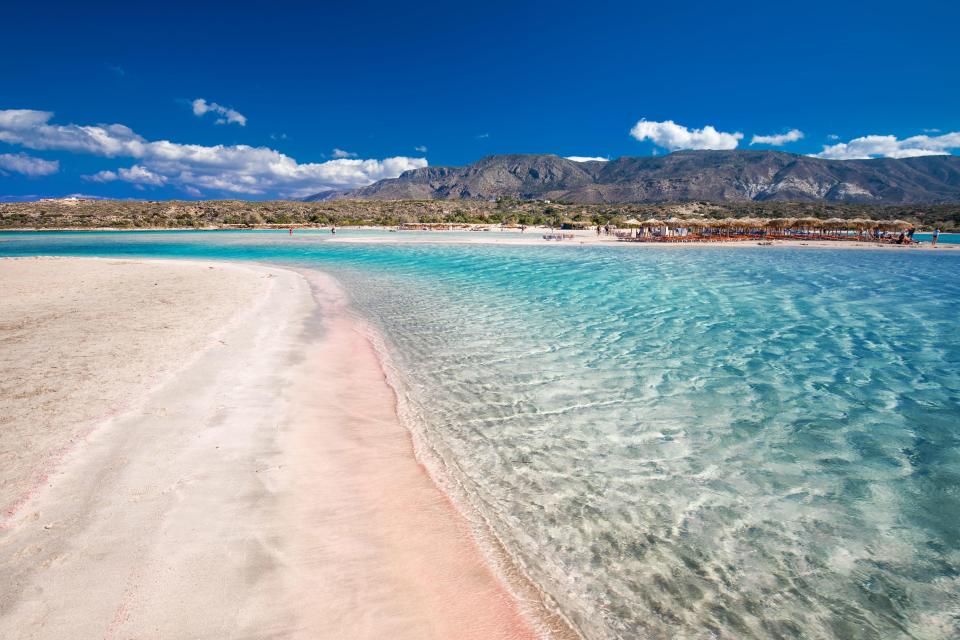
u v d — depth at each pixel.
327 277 20.17
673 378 7.52
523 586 3.32
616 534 3.89
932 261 28.77
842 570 3.50
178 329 9.77
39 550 3.24
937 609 3.15
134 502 3.87
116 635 2.62
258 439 5.20
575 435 5.63
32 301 13.02
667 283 17.91
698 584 3.37
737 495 4.44
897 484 4.61
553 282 18.34
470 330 10.64
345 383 7.26
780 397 6.77
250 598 2.98
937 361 8.38
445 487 4.53
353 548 3.58
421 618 2.97
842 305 13.43
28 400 5.84
